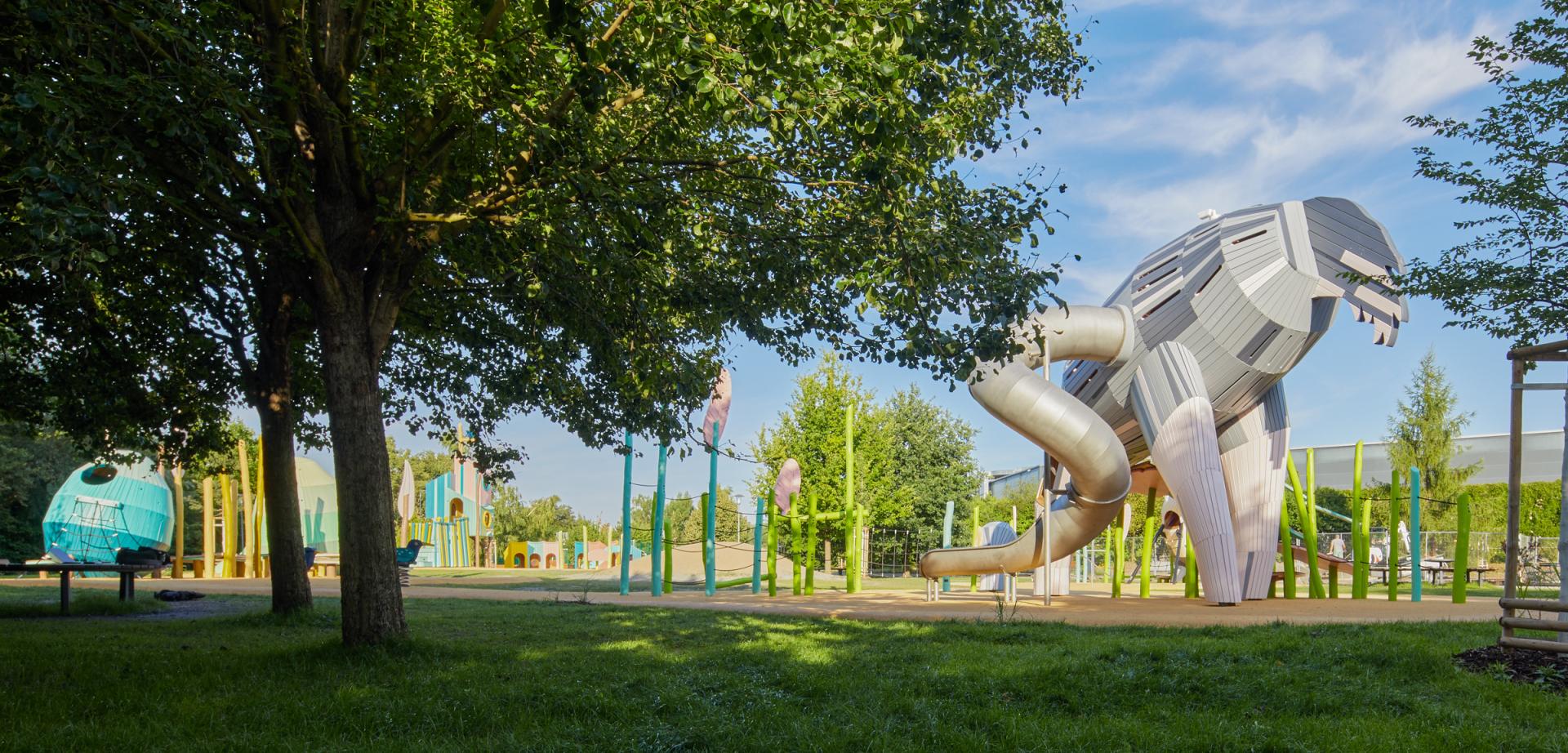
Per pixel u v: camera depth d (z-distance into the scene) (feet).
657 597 65.21
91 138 24.09
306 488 126.72
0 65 25.21
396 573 32.81
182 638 38.58
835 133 32.60
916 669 28.53
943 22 29.19
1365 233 56.95
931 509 164.04
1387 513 137.18
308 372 53.93
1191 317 58.80
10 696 24.61
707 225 36.37
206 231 37.68
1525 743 20.20
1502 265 47.14
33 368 50.06
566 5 25.00
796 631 39.24
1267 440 63.57
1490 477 176.14
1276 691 25.23
